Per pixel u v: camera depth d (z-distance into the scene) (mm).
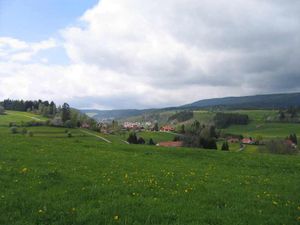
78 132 172125
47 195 17672
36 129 165000
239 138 191750
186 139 140625
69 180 21141
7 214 14805
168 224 14633
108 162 30391
